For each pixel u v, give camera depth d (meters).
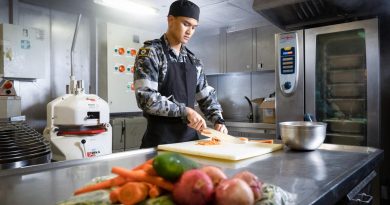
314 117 2.45
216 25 3.99
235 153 1.14
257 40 3.74
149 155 1.22
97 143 2.35
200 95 1.87
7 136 1.26
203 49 4.36
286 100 2.61
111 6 3.18
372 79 2.21
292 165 1.00
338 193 0.77
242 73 4.14
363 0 2.29
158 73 1.63
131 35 3.66
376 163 1.16
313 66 2.45
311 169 0.94
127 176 0.53
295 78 2.55
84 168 0.99
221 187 0.49
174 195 0.49
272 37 3.59
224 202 0.47
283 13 2.55
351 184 0.87
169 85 1.66
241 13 3.45
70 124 2.22
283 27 2.79
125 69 3.59
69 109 2.21
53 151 2.19
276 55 2.65
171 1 3.05
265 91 3.94
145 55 1.57
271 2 2.39
